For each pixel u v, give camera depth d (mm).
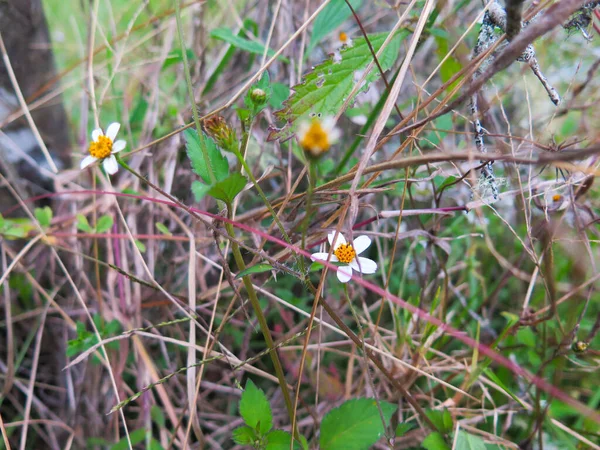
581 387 287
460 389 244
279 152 309
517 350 283
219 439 305
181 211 342
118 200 333
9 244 333
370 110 343
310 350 312
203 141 179
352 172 228
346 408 223
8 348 304
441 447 227
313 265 205
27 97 346
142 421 295
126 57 395
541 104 346
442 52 284
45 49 347
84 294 328
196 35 383
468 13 357
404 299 336
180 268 350
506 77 371
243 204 355
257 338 334
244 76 374
